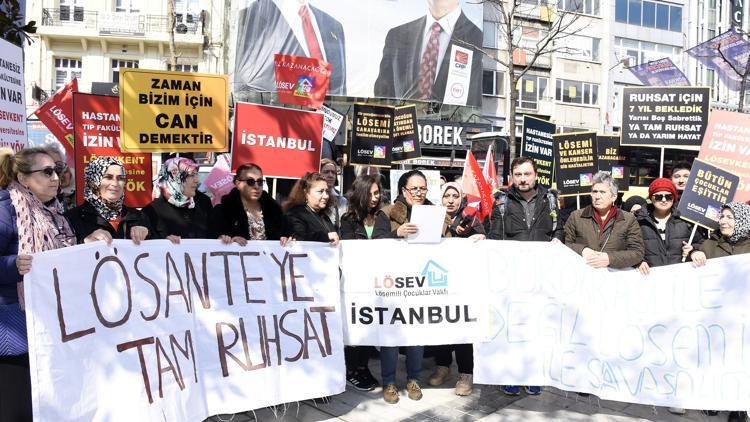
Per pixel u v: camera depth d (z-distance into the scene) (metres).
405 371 5.05
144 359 3.08
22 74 4.49
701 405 3.79
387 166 9.05
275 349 3.76
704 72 29.17
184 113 4.95
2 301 2.68
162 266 3.33
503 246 4.19
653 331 3.94
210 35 21.38
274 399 3.69
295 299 3.89
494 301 4.17
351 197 4.56
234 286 3.69
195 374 3.41
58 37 20.30
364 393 4.36
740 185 6.03
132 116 4.79
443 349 4.58
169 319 3.30
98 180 3.28
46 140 12.04
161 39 20.52
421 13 21.98
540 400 4.24
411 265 4.18
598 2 27.02
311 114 5.59
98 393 2.84
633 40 27.84
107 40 20.62
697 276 3.90
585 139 7.33
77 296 2.83
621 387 3.93
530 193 4.54
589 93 26.78
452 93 22.64
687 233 4.57
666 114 7.32
